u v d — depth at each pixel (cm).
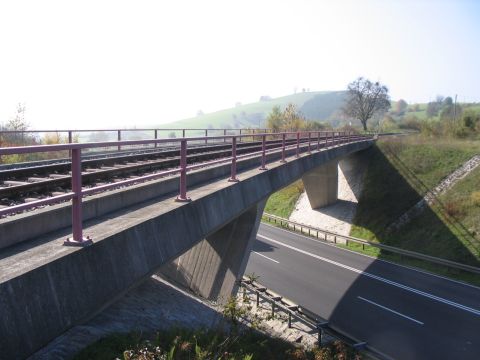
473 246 3027
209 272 1675
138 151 2164
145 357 576
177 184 980
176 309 1183
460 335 1858
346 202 4531
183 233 777
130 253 589
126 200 765
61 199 473
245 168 1562
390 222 3822
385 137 5462
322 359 1330
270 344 1082
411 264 3000
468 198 3588
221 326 909
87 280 495
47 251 482
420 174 4278
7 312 385
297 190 5206
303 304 2195
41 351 618
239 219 1611
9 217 533
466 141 4856
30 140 2241
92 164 1174
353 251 3378
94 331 741
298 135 2066
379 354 1639
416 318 2039
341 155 3653
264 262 2962
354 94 9931
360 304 2209
